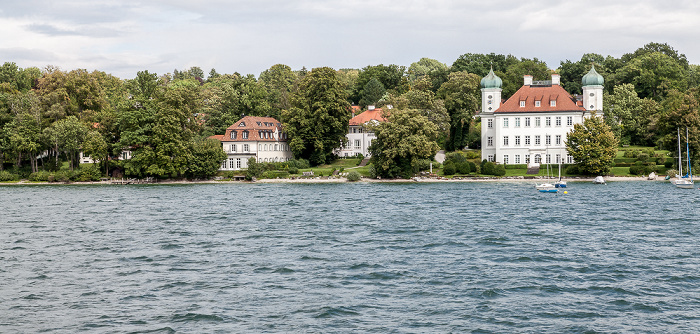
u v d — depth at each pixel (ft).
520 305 130.62
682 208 287.28
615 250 185.26
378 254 182.80
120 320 124.26
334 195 379.76
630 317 122.72
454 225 238.89
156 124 505.66
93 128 550.77
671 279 149.38
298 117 552.00
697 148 463.83
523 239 205.98
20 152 536.83
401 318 123.24
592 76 526.57
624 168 487.61
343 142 572.92
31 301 137.59
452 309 128.47
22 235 229.04
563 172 488.44
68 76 599.57
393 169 490.90
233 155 566.36
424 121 489.26
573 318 122.52
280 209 303.89
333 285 147.33
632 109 577.43
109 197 387.75
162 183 513.04
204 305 132.98
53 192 434.71
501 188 414.62
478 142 590.14
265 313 127.24
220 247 198.49
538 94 523.70
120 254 189.16
